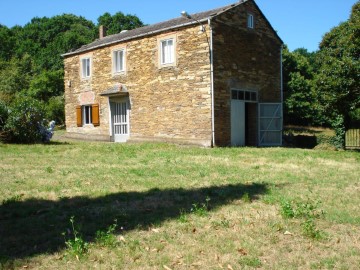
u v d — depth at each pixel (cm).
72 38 4922
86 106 2334
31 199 681
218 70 1711
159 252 429
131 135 2033
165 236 478
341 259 407
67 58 2441
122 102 2097
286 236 479
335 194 713
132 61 2009
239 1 1873
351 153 1477
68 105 2445
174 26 1784
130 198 684
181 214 567
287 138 2109
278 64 2112
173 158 1250
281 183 828
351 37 1521
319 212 582
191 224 523
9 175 915
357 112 2281
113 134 2155
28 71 4584
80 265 395
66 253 420
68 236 480
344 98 1516
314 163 1159
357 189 764
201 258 413
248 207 615
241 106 1845
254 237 475
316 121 3484
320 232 486
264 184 814
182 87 1781
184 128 1778
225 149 1540
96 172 966
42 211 597
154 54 1894
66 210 606
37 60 4888
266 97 2011
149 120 1934
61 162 1148
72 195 712
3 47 5369
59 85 3884
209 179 877
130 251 428
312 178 891
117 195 709
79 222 536
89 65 2281
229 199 670
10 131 1677
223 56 1742
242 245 446
